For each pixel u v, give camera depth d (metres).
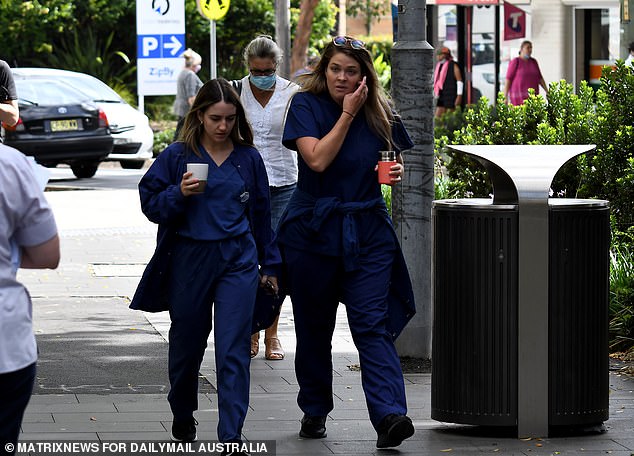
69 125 72.25
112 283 41.00
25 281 41.22
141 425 23.47
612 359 30.02
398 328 22.41
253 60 29.12
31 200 14.83
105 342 31.89
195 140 21.44
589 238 22.58
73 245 49.06
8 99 33.69
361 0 150.75
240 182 21.41
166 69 91.69
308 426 22.69
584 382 22.67
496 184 23.11
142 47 91.31
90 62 117.06
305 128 21.89
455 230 22.61
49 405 25.03
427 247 29.06
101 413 24.41
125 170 84.31
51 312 36.03
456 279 22.62
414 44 28.62
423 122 28.77
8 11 115.81
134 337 32.59
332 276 22.20
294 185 30.02
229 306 21.00
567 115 37.75
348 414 24.56
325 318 22.64
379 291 21.95
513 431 23.19
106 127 73.62
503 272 22.38
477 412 22.62
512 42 87.69
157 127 110.69
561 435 22.91
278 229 22.56
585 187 34.50
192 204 21.22
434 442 22.41
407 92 28.67
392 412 21.30
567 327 22.50
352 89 21.78
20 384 14.87
